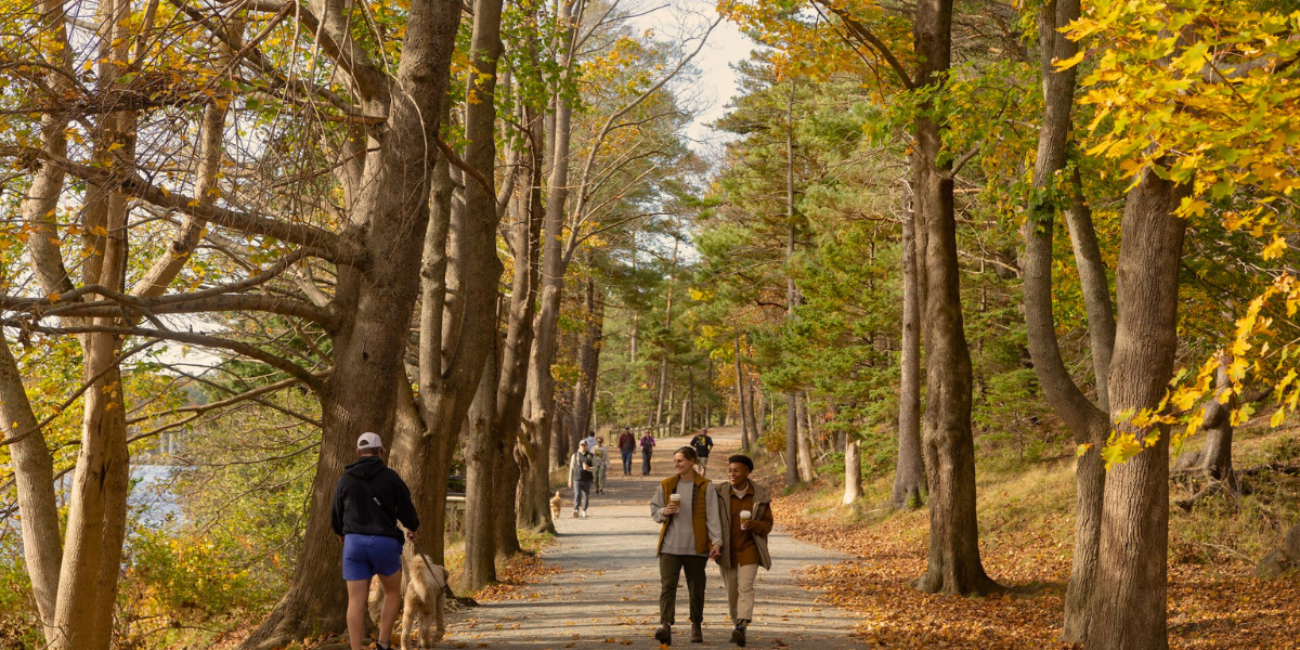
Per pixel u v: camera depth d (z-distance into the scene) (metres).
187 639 16.70
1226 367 4.70
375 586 13.99
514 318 17.42
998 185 13.02
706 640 9.09
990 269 25.00
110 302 7.06
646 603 11.93
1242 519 14.96
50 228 8.70
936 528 12.86
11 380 10.24
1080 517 9.47
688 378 75.75
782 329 28.94
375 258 8.63
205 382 11.90
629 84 21.17
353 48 9.27
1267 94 4.01
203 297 7.49
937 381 12.90
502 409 17.25
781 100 32.16
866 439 26.59
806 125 25.44
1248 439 19.19
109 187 6.96
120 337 9.86
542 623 10.50
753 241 33.78
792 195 32.31
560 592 13.23
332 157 8.05
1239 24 4.36
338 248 8.55
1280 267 11.80
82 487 9.73
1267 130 4.16
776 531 24.11
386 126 8.89
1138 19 4.48
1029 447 22.66
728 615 10.88
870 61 13.55
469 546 14.20
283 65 7.79
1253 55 4.32
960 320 12.88
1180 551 14.30
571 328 30.83
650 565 16.12
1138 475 7.53
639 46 20.94
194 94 6.86
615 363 71.50
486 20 12.30
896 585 13.52
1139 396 7.34
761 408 67.06
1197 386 4.56
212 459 19.89
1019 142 12.32
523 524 21.59
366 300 8.65
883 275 25.69
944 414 12.81
